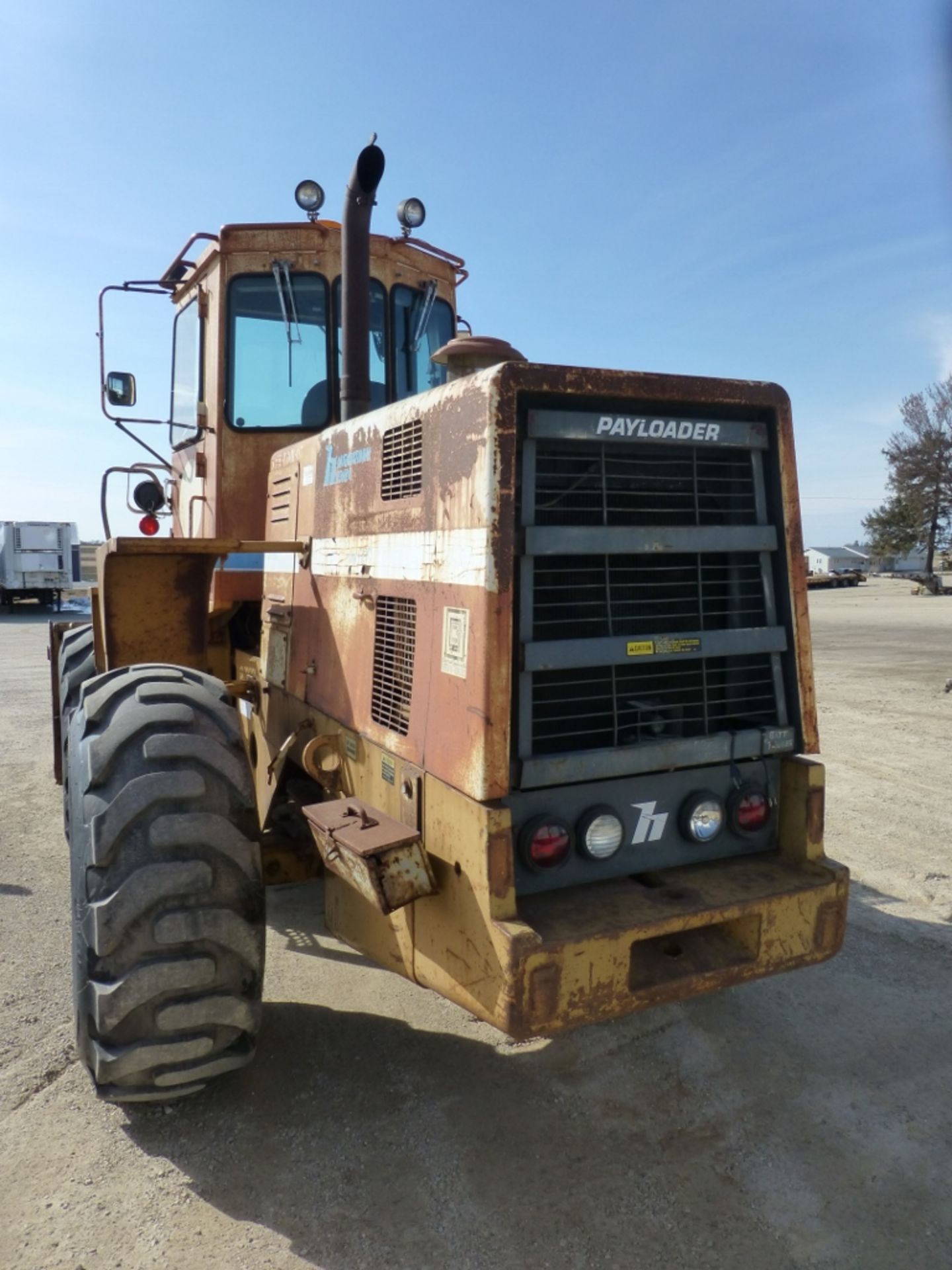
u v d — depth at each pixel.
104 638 4.12
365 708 3.09
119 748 2.68
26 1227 2.48
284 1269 2.34
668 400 2.64
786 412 2.85
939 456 46.72
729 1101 3.05
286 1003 3.64
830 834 5.61
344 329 3.88
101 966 2.59
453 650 2.55
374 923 3.00
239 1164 2.73
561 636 2.67
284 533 4.02
